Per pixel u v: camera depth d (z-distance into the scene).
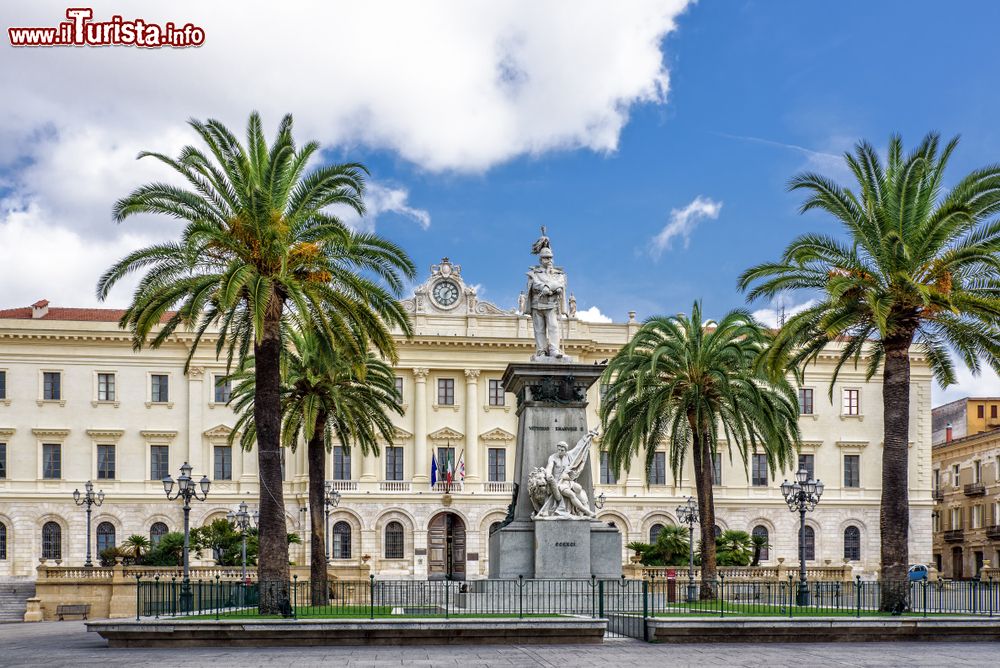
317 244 36.56
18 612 59.22
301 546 82.94
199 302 33.69
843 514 90.19
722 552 67.12
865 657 25.22
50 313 89.06
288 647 27.48
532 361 35.50
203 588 40.03
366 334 37.72
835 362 91.12
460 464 86.31
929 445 91.31
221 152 35.00
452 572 85.62
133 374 84.88
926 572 81.75
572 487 33.53
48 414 83.38
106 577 59.19
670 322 47.31
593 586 29.42
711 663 23.86
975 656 25.58
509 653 25.78
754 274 37.50
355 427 51.34
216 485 84.31
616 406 50.72
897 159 36.31
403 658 24.80
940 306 34.59
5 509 81.81
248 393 52.69
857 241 35.88
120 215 34.00
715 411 47.94
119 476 83.75
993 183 34.19
